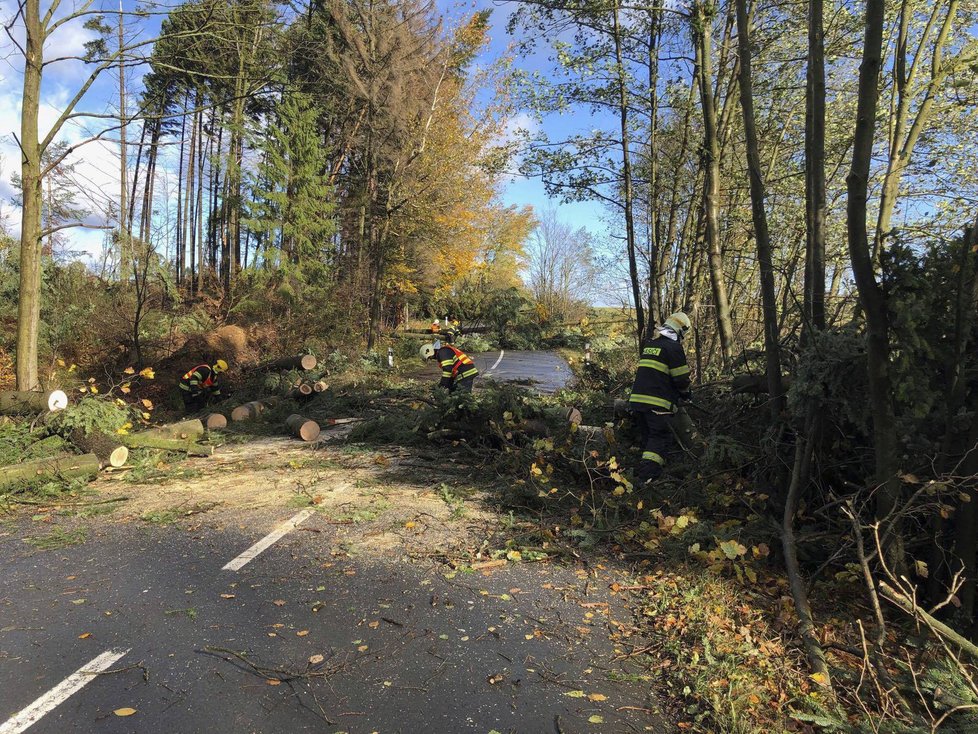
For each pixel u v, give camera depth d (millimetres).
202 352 12875
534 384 14734
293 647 3092
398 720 2545
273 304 17688
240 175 18672
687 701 2693
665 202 9852
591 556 4301
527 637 3229
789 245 9023
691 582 3783
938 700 2535
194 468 6781
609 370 12109
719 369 7637
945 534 3330
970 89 6945
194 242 32000
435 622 3367
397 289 27078
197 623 3318
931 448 3414
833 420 3986
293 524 4879
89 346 12672
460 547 4426
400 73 18344
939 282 3096
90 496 5684
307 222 18766
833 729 2434
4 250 14789
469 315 36438
